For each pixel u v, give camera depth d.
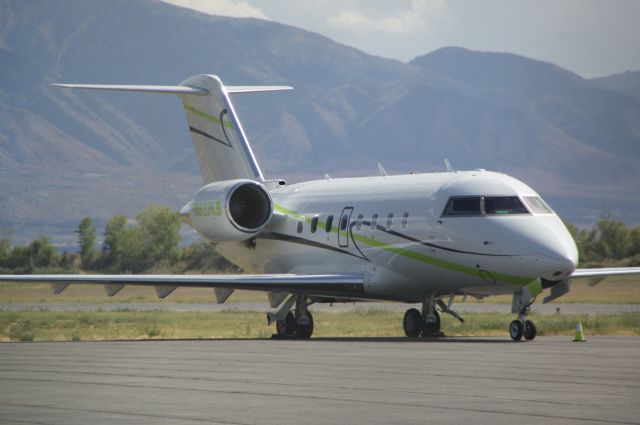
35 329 114.56
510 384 54.66
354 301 100.75
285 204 104.88
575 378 57.09
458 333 101.81
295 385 54.66
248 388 53.56
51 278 89.50
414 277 92.06
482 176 89.44
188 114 113.38
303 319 97.50
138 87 102.88
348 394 51.28
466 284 88.75
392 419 44.34
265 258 106.81
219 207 100.75
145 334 105.94
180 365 65.12
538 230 84.38
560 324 103.25
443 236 88.31
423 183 92.94
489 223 85.75
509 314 137.25
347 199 98.88
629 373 59.38
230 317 137.38
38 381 56.69
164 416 45.19
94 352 75.62
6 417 44.97
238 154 109.19
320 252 99.81
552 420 44.00
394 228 92.31
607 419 44.22
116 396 50.84
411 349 76.75
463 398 49.84
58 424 43.34
